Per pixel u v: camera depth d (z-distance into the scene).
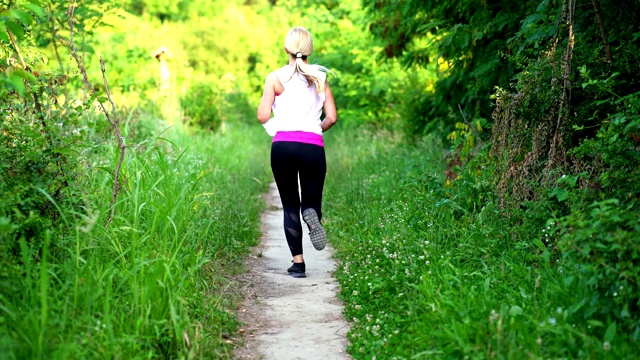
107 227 4.77
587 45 5.89
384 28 10.91
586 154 4.98
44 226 4.37
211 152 12.02
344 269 5.92
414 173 7.38
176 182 6.37
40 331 3.37
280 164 5.82
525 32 6.27
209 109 16.95
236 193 9.16
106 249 4.59
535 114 5.32
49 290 3.94
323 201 9.71
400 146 12.65
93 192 5.29
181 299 4.11
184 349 3.82
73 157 5.24
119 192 5.34
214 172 9.73
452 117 9.96
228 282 5.68
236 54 26.89
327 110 5.86
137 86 17.02
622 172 4.37
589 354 3.41
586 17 6.14
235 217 7.72
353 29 18.31
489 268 4.94
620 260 3.69
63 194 4.84
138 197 5.09
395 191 8.10
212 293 5.20
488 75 8.48
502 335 3.60
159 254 4.35
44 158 4.74
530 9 7.42
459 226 5.78
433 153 10.33
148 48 20.83
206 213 7.08
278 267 6.45
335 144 16.38
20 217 4.05
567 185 4.98
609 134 4.53
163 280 4.27
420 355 3.80
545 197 4.98
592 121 5.44
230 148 14.24
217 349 4.09
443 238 5.63
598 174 4.87
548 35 6.00
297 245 6.03
